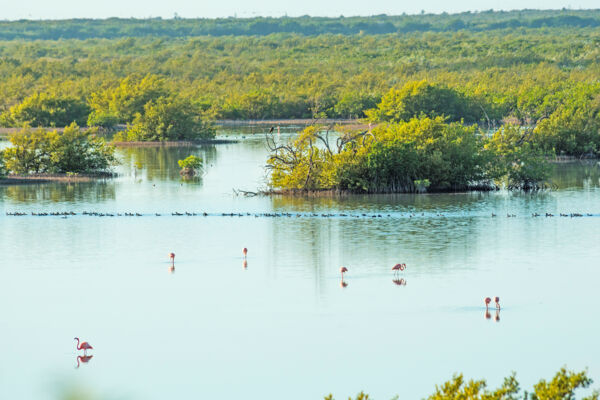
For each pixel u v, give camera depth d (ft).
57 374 315.99
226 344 345.92
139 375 315.37
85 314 384.27
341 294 410.11
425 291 413.59
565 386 219.41
